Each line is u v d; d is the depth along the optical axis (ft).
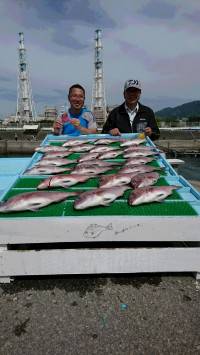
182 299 8.04
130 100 20.25
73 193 10.16
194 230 8.34
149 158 14.71
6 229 8.21
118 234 8.32
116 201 9.85
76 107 20.40
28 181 12.25
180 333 7.02
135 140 17.83
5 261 8.27
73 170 12.99
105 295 8.21
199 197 9.93
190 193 10.61
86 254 8.27
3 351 6.58
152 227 8.29
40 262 8.28
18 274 8.39
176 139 139.23
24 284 8.65
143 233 8.32
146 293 8.27
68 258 8.28
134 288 8.48
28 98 268.41
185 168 92.07
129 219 8.23
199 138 142.41
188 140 127.34
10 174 13.70
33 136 166.20
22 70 264.11
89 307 7.79
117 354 6.52
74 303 7.93
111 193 9.62
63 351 6.58
